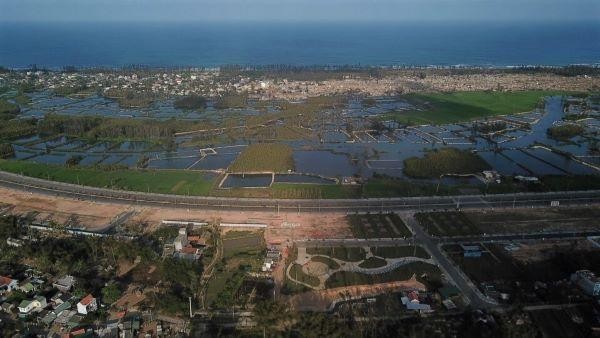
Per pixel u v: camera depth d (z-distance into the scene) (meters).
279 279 160.25
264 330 131.88
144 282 158.62
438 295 150.38
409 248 180.38
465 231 194.00
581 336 133.38
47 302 145.88
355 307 144.62
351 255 174.75
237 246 182.38
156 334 133.50
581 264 165.12
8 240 181.12
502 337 129.88
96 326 136.50
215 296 151.00
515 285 155.88
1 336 130.88
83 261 166.50
